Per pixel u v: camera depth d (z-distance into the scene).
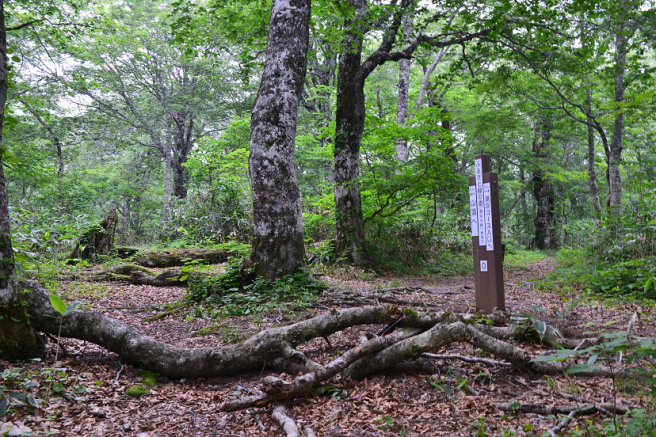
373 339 4.07
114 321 4.46
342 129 12.70
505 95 18.73
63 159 28.20
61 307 2.74
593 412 3.06
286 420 3.18
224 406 3.50
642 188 10.79
